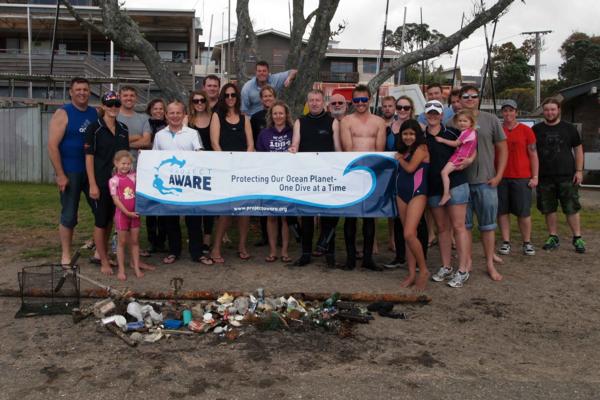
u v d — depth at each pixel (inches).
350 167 255.9
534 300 220.7
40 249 299.0
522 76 2374.5
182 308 198.2
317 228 367.9
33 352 166.6
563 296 225.6
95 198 241.9
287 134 269.7
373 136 260.4
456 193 233.8
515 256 294.5
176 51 1403.8
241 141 268.5
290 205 258.7
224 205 258.4
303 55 383.2
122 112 283.4
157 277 243.9
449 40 388.5
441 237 245.4
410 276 236.8
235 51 420.8
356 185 256.5
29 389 143.6
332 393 142.9
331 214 257.1
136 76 1232.2
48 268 253.9
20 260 275.1
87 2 1194.6
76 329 184.5
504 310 208.8
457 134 234.7
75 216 255.6
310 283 237.1
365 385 147.6
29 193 551.2
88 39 1231.5
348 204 256.7
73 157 250.4
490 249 251.9
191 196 257.3
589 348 174.9
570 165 302.8
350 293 217.6
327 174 256.7
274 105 265.0
